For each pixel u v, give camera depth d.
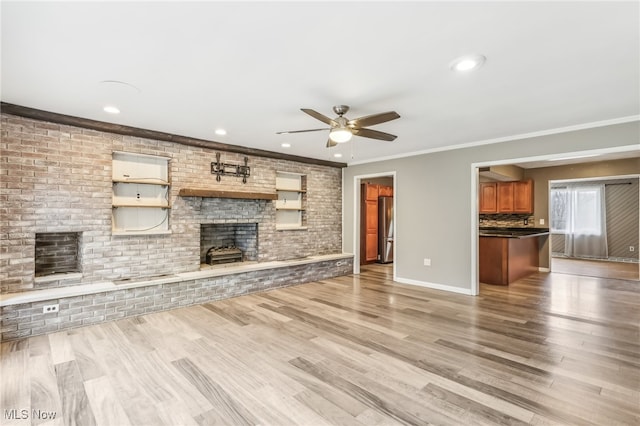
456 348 2.98
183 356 2.83
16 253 3.36
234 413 2.04
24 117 3.39
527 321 3.72
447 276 5.25
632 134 3.63
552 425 1.91
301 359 2.77
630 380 2.40
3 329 3.12
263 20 1.86
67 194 3.65
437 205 5.37
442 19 1.85
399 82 2.72
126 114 3.56
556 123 3.92
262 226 5.54
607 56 2.27
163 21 1.87
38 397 2.21
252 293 5.03
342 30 1.96
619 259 8.61
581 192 9.18
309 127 4.10
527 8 1.74
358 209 6.74
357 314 3.99
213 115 3.61
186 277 4.29
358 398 2.19
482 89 2.87
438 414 2.01
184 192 4.45
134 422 1.96
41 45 2.12
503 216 8.06
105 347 3.01
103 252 3.91
